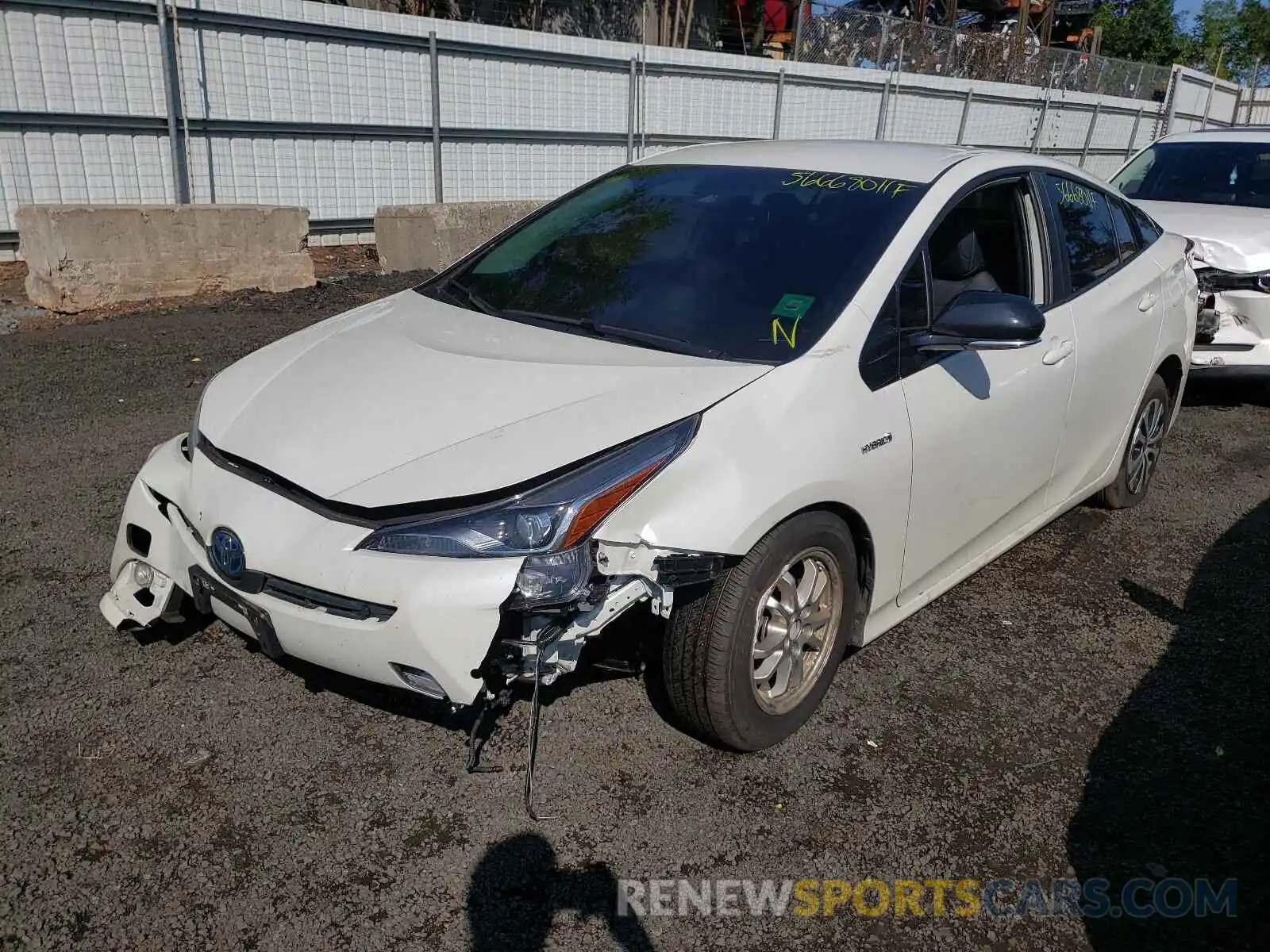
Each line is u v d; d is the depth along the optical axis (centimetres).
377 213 1028
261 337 749
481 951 232
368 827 268
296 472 268
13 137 938
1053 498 427
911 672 354
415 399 285
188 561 286
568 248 376
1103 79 2236
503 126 1295
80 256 793
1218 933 249
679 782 290
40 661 333
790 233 345
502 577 243
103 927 234
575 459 255
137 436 539
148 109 1013
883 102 1739
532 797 281
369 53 1151
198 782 282
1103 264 440
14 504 451
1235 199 736
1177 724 333
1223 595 425
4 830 261
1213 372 650
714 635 276
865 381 304
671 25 1948
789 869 262
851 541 307
